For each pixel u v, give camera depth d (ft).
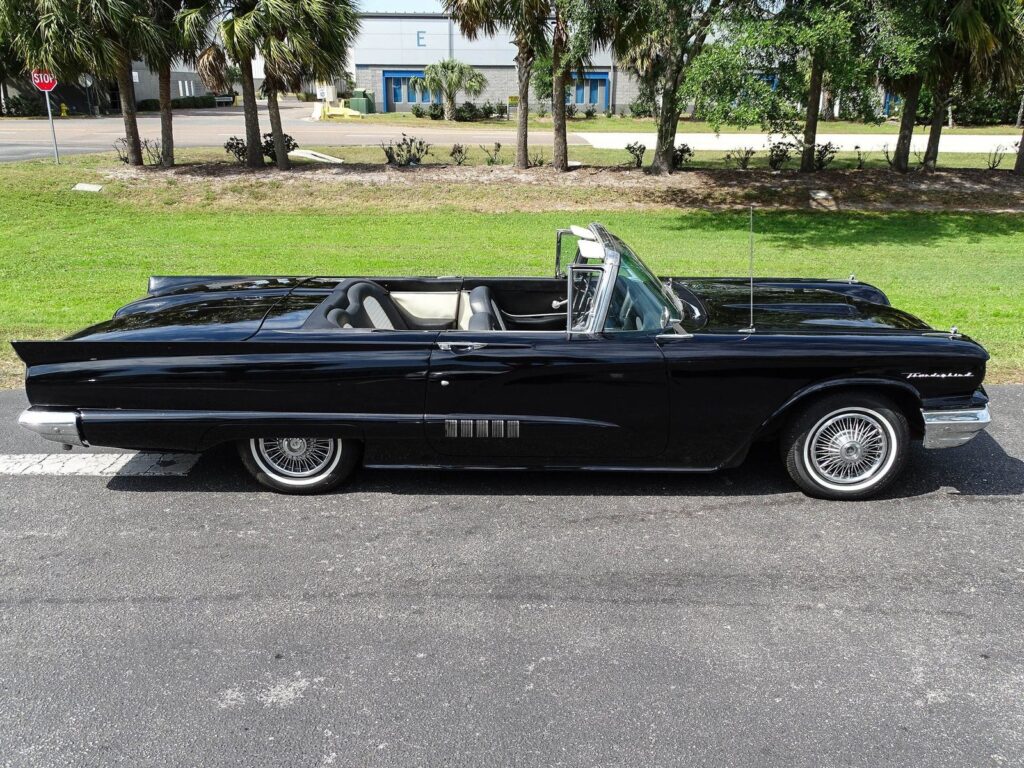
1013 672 10.14
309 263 39.73
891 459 14.57
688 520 14.14
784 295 17.20
